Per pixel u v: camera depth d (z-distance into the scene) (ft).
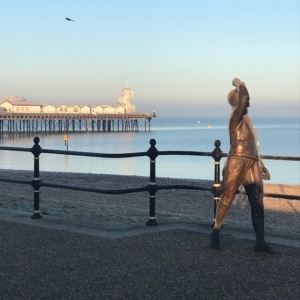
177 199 60.03
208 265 20.95
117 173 118.73
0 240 25.38
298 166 131.75
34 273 19.98
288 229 39.70
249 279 19.12
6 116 368.07
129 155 28.30
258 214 22.89
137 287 18.31
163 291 17.89
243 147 22.72
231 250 23.35
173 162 145.89
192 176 108.58
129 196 60.34
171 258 22.03
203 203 56.59
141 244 24.48
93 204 52.13
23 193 61.11
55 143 262.67
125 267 20.74
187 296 17.39
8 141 277.03
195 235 26.40
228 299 17.10
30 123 400.88
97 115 419.13
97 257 22.22
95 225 29.32
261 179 23.00
